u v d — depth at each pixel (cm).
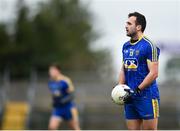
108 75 7144
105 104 6512
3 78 6756
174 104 6456
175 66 6694
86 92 6650
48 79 6725
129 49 2272
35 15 10800
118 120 6262
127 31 2262
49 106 6488
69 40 11231
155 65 2220
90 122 6262
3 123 6456
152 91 2256
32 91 6644
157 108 2270
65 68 10544
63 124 6122
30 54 10212
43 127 6241
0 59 10019
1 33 10281
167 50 7488
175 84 6650
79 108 6425
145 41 2242
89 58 11900
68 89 3969
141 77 2248
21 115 6494
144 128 2273
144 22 2256
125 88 2217
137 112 2280
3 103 6581
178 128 6212
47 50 10531
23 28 10412
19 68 10006
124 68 2309
